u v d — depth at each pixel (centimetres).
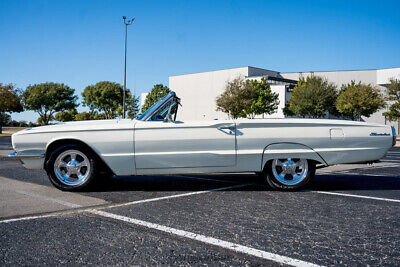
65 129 428
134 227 278
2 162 832
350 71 6266
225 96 4303
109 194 420
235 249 231
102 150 427
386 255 223
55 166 434
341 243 245
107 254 221
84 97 6053
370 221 303
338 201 384
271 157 435
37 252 224
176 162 429
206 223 291
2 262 208
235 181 529
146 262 209
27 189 454
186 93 7038
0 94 3869
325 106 4397
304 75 6775
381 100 3978
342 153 439
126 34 2820
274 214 323
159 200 384
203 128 428
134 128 427
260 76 5675
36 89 4981
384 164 805
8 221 296
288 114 4712
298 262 210
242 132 432
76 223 290
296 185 440
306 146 438
